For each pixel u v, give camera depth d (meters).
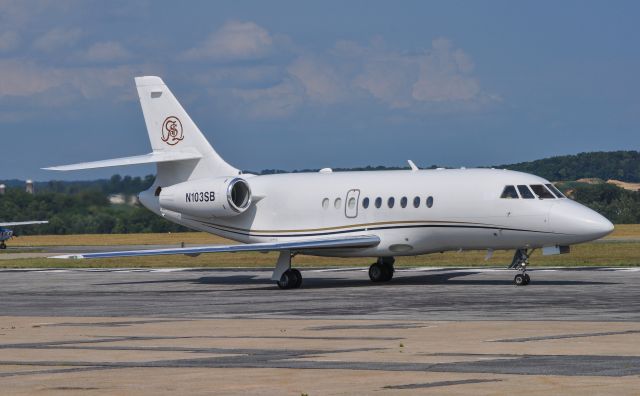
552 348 46.16
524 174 90.88
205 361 44.31
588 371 39.47
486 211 90.00
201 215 105.44
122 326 60.78
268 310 70.56
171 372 41.28
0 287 101.69
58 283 107.00
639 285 86.38
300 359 44.34
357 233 97.06
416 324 58.31
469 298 76.00
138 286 100.31
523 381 37.34
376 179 97.75
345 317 63.91
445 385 36.78
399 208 94.56
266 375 40.00
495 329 54.56
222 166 107.75
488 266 123.62
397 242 94.94
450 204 91.88
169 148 109.50
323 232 99.44
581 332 52.41
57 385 38.47
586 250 158.00
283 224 102.44
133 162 105.19
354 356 44.88
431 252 95.50
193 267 138.00
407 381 37.84
